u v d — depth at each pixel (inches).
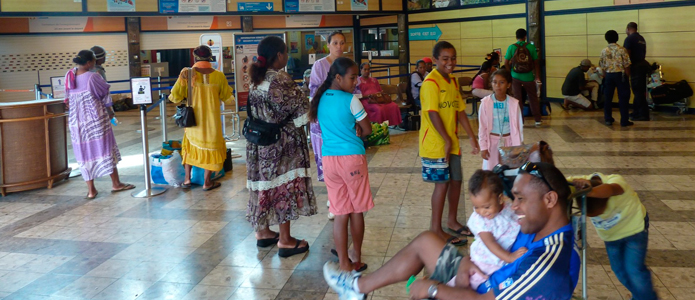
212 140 257.6
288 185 176.7
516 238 101.1
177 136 421.7
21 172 268.4
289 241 179.8
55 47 584.1
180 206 239.5
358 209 158.6
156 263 176.6
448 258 108.2
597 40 484.1
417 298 104.3
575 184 106.0
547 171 95.2
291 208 177.6
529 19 523.5
